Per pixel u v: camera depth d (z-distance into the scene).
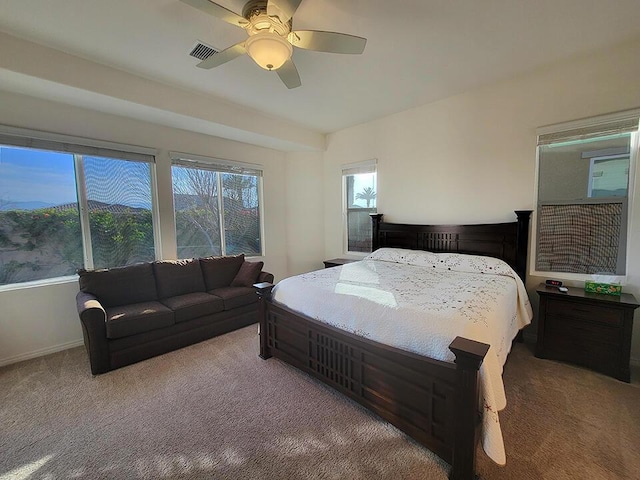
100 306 2.50
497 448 1.33
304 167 4.93
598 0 1.84
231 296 3.32
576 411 1.89
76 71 2.40
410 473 1.46
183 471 1.49
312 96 3.29
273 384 2.26
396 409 1.70
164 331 2.79
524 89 2.90
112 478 1.46
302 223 4.99
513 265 3.00
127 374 2.43
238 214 4.45
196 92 3.13
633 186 2.46
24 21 1.95
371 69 2.70
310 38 1.75
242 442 1.68
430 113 3.59
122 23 1.99
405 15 1.96
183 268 3.44
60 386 2.26
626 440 1.64
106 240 3.21
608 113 2.49
